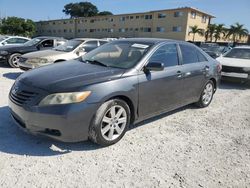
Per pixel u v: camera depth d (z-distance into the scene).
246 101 6.98
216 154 3.69
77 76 3.54
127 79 3.74
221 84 9.55
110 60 4.29
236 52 10.38
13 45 10.61
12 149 3.38
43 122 3.17
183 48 5.07
